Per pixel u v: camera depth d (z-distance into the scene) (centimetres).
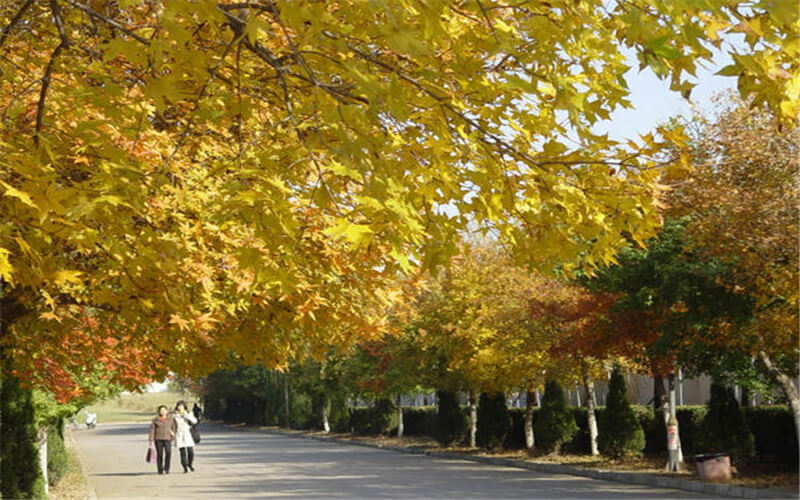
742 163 1498
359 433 4716
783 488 1650
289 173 486
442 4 415
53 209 430
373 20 457
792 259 1476
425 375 3262
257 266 448
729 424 2008
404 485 2053
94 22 583
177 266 530
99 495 1902
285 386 5969
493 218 509
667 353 1783
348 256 827
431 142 496
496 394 3072
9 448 1242
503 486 1986
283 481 2222
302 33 405
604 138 490
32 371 1155
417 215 413
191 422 2572
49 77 577
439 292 2941
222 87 582
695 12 423
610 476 2128
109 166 471
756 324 1612
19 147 535
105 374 1600
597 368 2667
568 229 532
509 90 507
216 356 1069
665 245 1611
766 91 439
